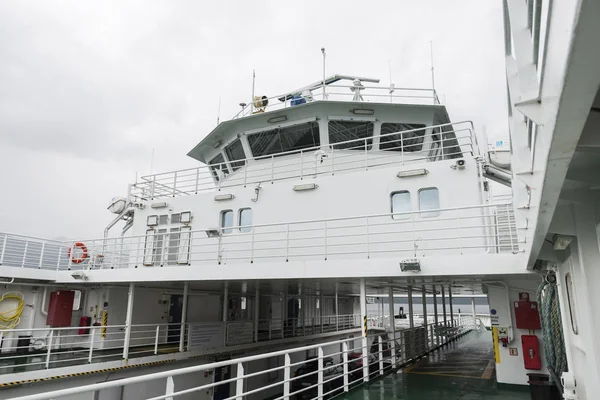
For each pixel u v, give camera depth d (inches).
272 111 576.4
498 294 395.2
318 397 306.8
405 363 515.5
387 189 454.3
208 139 669.9
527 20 91.6
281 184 508.7
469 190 420.8
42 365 454.0
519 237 255.4
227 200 545.3
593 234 163.8
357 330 1131.3
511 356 377.1
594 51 49.2
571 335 241.4
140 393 496.4
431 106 544.1
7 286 545.3
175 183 610.9
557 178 97.0
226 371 619.2
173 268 465.7
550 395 304.0
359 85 609.3
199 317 701.9
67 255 601.0
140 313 611.5
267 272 410.6
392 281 487.2
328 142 569.9
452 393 348.8
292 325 874.1
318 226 475.8
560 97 60.2
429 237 425.4
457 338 896.9
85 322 600.4
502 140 481.4
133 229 631.2
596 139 90.5
